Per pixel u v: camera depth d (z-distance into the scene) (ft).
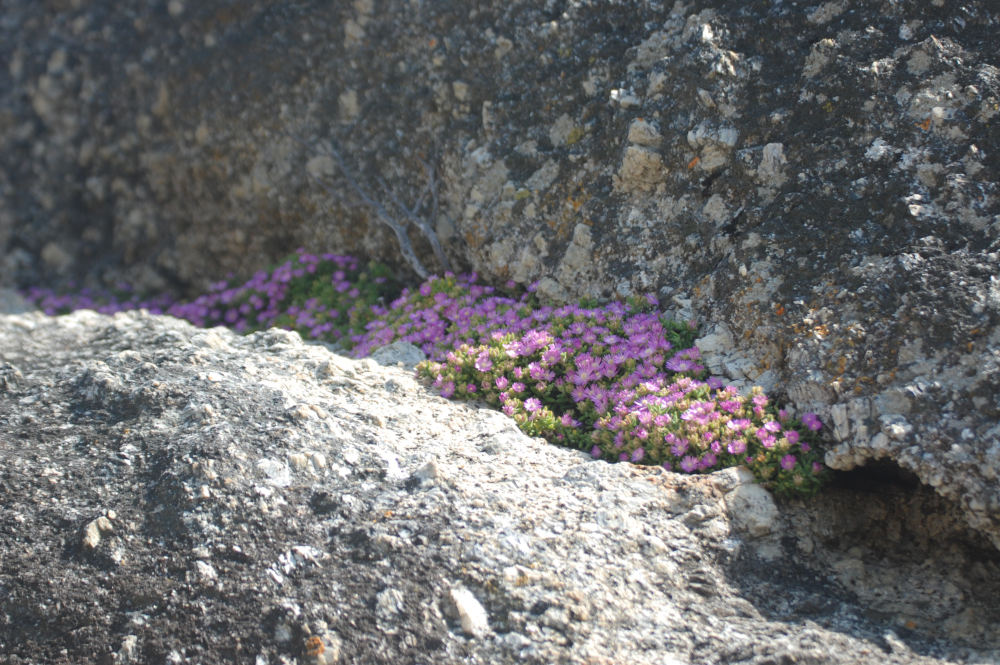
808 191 5.47
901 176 5.34
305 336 6.63
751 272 5.43
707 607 4.68
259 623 4.58
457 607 4.57
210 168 7.37
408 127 6.70
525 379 5.53
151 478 4.95
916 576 4.87
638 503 4.91
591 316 5.71
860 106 5.49
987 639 4.67
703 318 5.57
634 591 4.66
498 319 5.86
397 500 4.85
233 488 4.87
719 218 5.67
